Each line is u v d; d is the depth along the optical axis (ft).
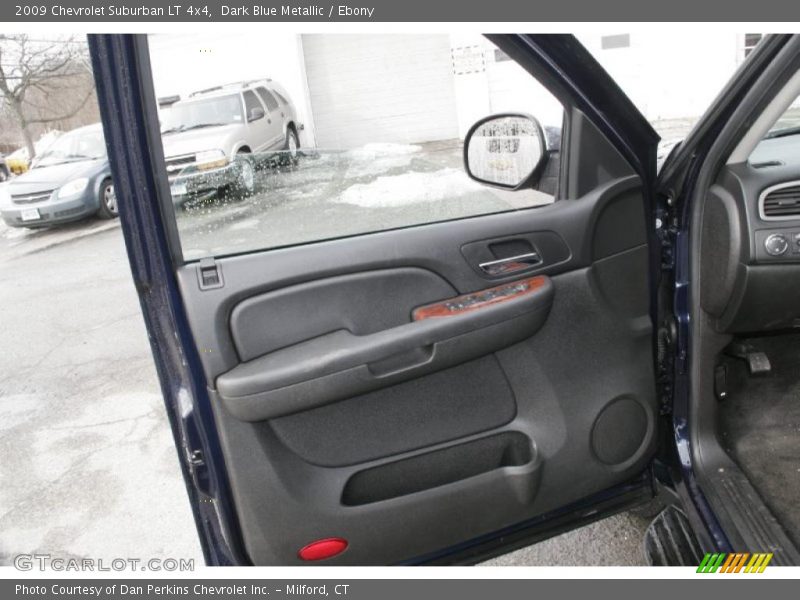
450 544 4.26
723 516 4.48
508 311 4.10
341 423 3.94
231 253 3.85
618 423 4.58
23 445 9.45
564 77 4.11
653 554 4.73
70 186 23.97
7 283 18.99
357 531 3.98
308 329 3.86
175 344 3.62
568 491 4.47
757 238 4.72
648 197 4.69
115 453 8.92
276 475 3.79
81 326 14.60
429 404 4.11
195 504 3.89
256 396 3.64
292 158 4.29
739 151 4.82
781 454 5.36
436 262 4.09
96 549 6.83
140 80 3.34
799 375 6.48
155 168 3.46
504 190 4.55
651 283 4.77
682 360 4.97
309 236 4.03
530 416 4.33
